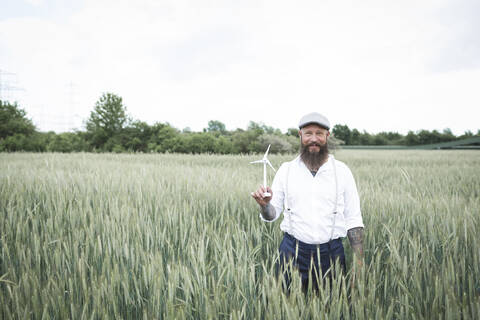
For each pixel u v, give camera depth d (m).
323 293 1.52
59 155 16.28
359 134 86.12
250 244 2.30
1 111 32.31
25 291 1.64
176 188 4.39
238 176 6.11
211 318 1.40
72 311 1.52
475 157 17.78
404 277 1.70
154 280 1.62
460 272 1.86
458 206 3.02
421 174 7.66
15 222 2.80
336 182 1.89
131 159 13.81
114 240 2.16
